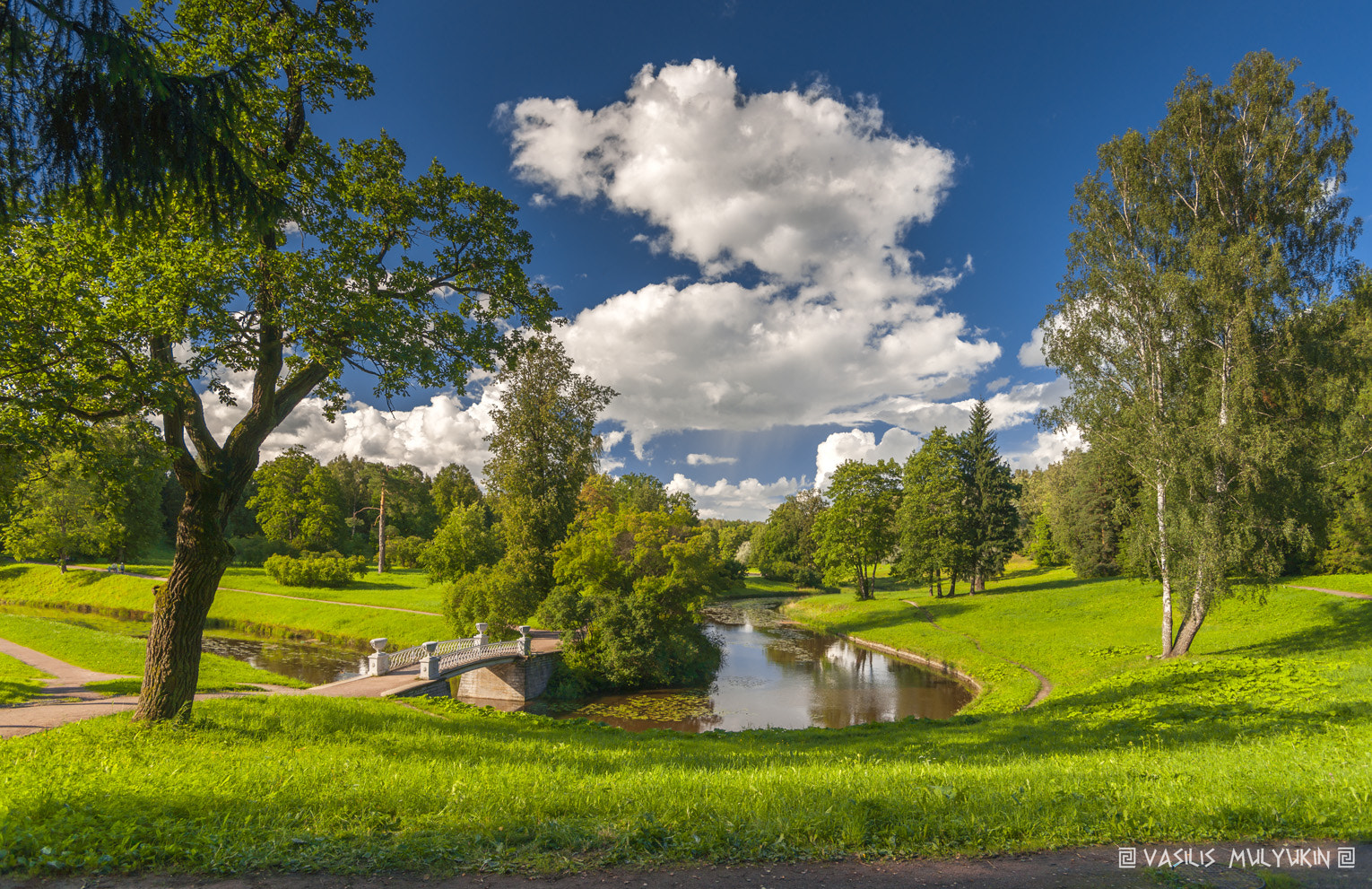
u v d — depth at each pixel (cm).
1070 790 655
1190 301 2227
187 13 1050
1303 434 2136
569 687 3234
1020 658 3284
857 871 475
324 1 1176
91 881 448
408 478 10600
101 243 940
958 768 846
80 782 671
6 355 894
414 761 948
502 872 465
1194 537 2214
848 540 5934
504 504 4053
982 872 472
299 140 1166
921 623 4566
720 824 552
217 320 1020
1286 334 2134
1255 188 2303
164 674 1130
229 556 1195
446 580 5681
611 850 501
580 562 3622
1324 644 2225
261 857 482
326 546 7481
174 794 630
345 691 2212
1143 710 1631
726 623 5862
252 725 1171
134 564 7012
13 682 1828
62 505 5859
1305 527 2131
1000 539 5425
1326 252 2242
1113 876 462
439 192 1390
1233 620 3083
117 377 979
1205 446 2155
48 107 450
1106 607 3959
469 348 1332
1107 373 2473
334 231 1127
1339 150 2200
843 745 1466
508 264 1434
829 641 4816
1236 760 839
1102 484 5047
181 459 1120
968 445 5731
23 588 6075
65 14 433
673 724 2638
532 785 696
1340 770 721
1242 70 2330
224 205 586
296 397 1289
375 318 1156
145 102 482
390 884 447
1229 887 436
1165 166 2444
